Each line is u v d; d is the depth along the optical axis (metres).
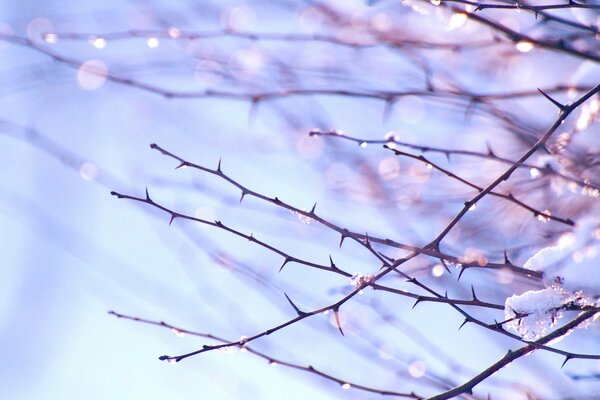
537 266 1.35
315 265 1.35
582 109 1.42
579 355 1.32
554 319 1.34
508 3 1.43
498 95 1.47
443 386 1.49
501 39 1.47
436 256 1.35
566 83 1.49
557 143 1.43
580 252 1.34
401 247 1.35
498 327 1.34
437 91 1.48
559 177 1.41
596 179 1.44
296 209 1.36
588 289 1.34
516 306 1.34
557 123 1.34
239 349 1.37
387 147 1.38
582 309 1.34
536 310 1.34
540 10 1.39
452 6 1.42
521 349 1.33
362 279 1.35
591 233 1.35
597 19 1.43
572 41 1.47
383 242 1.35
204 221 1.36
